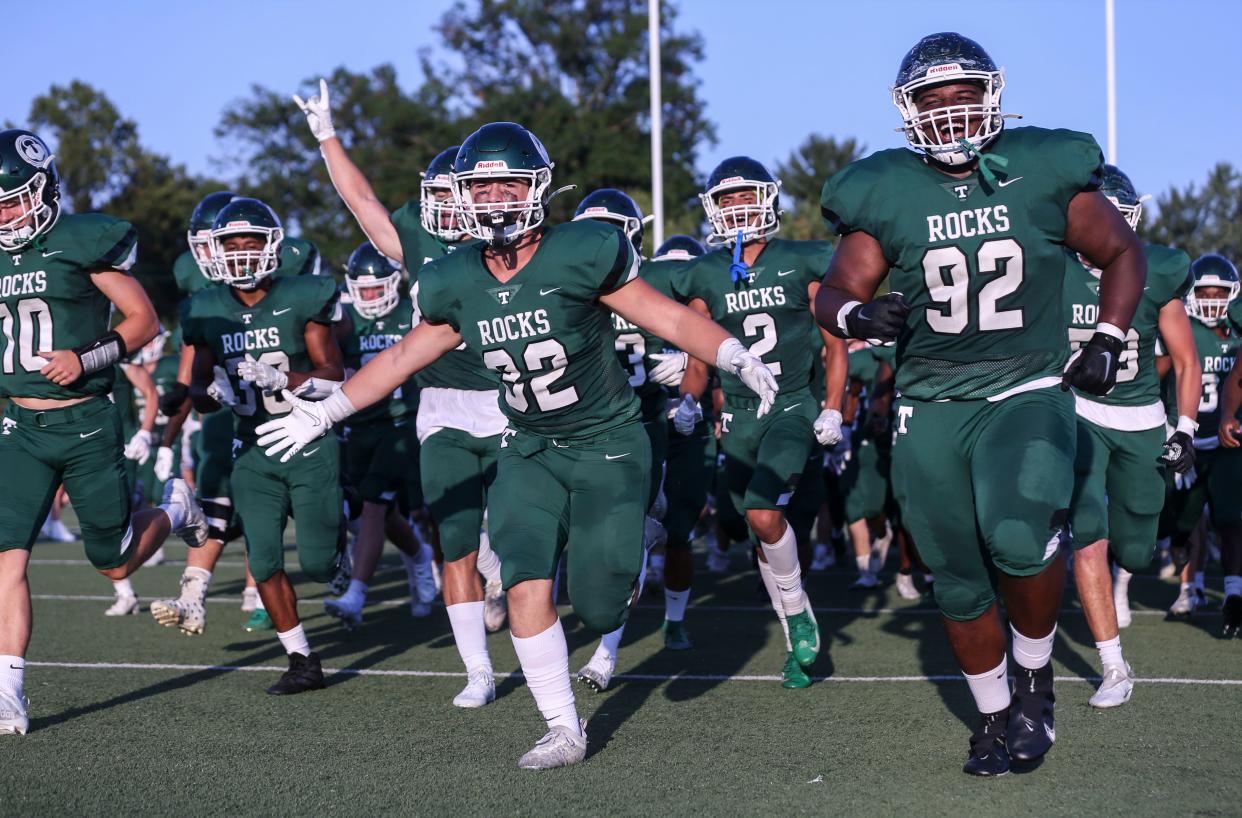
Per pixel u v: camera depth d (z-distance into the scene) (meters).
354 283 6.70
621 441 3.70
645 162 34.84
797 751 3.71
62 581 8.55
